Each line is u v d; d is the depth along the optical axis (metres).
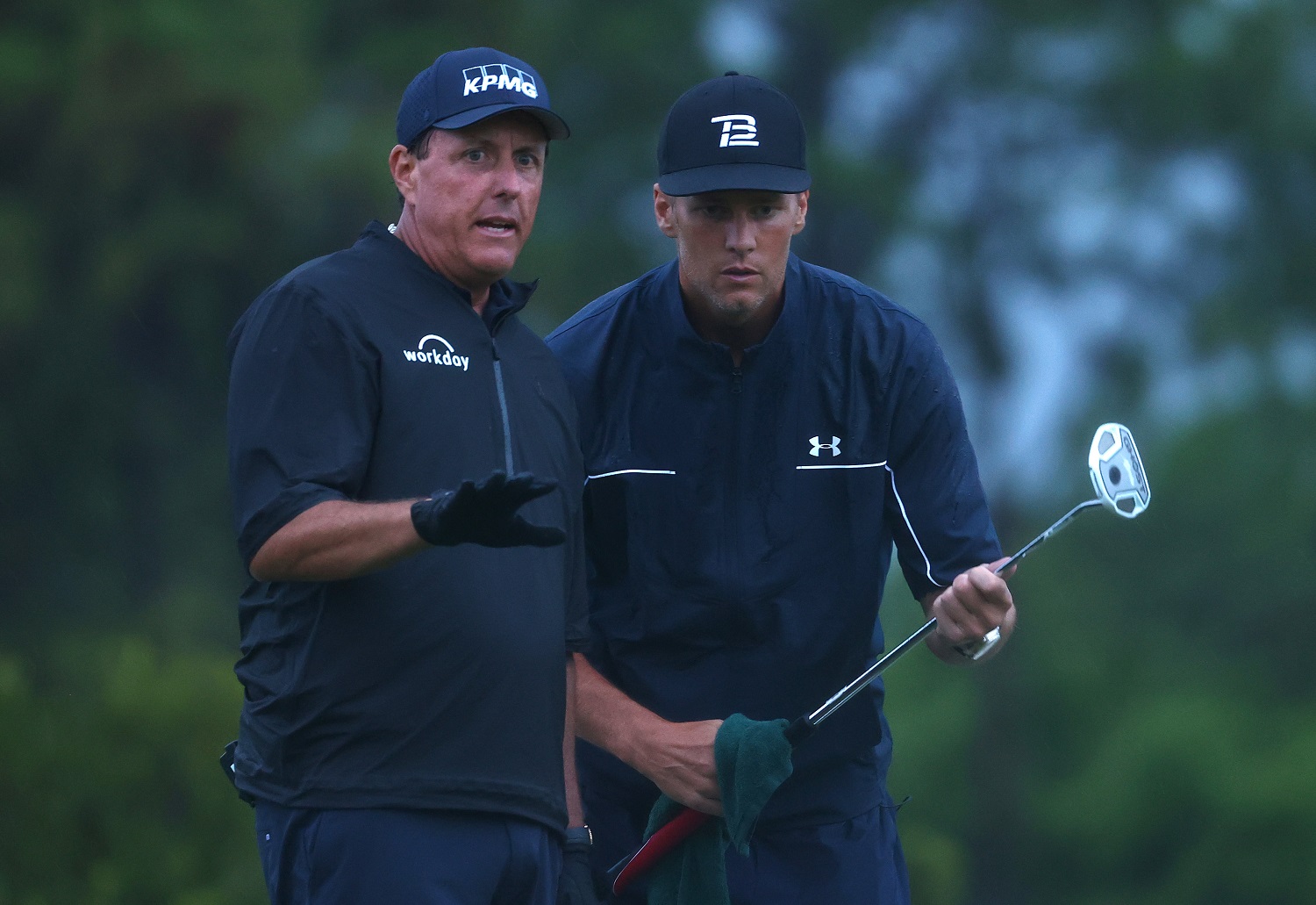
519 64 13.98
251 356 13.25
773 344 16.27
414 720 13.07
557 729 13.87
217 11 60.69
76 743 28.91
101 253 58.75
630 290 16.72
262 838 13.39
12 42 58.88
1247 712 95.75
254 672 13.47
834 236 90.81
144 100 57.38
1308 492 101.62
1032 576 99.12
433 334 13.63
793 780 16.95
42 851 28.31
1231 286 101.31
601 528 16.77
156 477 62.72
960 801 95.69
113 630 58.34
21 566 60.66
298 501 12.73
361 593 13.05
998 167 100.44
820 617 16.64
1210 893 88.56
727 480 16.52
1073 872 94.31
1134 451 14.91
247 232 59.69
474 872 13.15
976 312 98.38
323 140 60.47
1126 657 98.62
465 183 13.73
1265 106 96.31
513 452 13.85
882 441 16.50
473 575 13.30
